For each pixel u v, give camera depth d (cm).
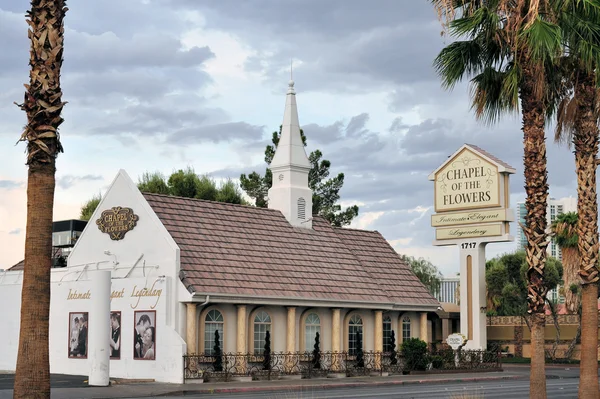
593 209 2355
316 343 4316
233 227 4350
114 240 4112
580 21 2238
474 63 2409
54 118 1680
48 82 1672
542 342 2195
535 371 2194
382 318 4712
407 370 4600
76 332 4178
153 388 3297
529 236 2214
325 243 4816
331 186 7462
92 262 4200
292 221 4734
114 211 4131
